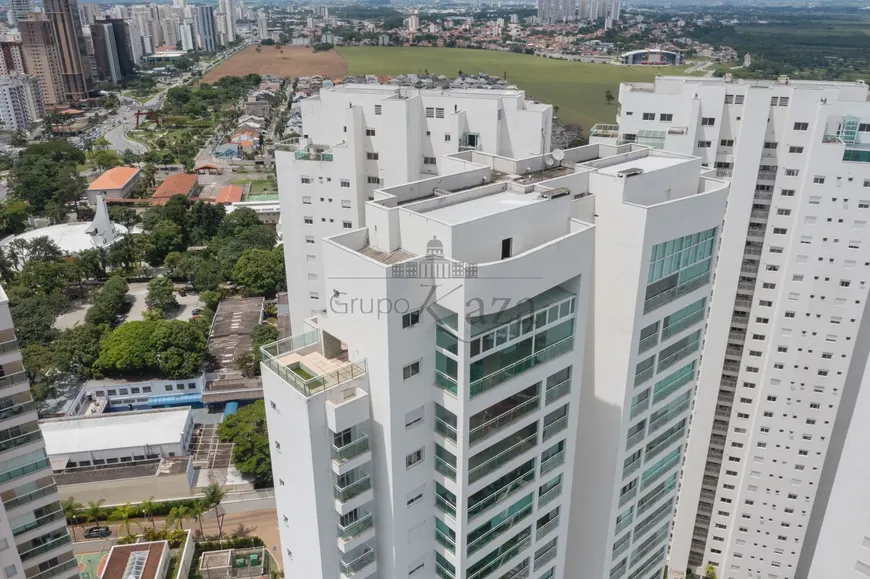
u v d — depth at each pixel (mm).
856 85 69188
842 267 66438
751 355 74688
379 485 35812
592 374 42719
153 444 107438
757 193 68188
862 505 32781
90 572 89500
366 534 36781
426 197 39281
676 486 50750
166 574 88438
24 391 54094
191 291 181125
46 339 140750
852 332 68562
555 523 41812
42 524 57406
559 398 37906
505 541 39062
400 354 32406
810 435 74562
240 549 93438
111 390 127938
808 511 78062
